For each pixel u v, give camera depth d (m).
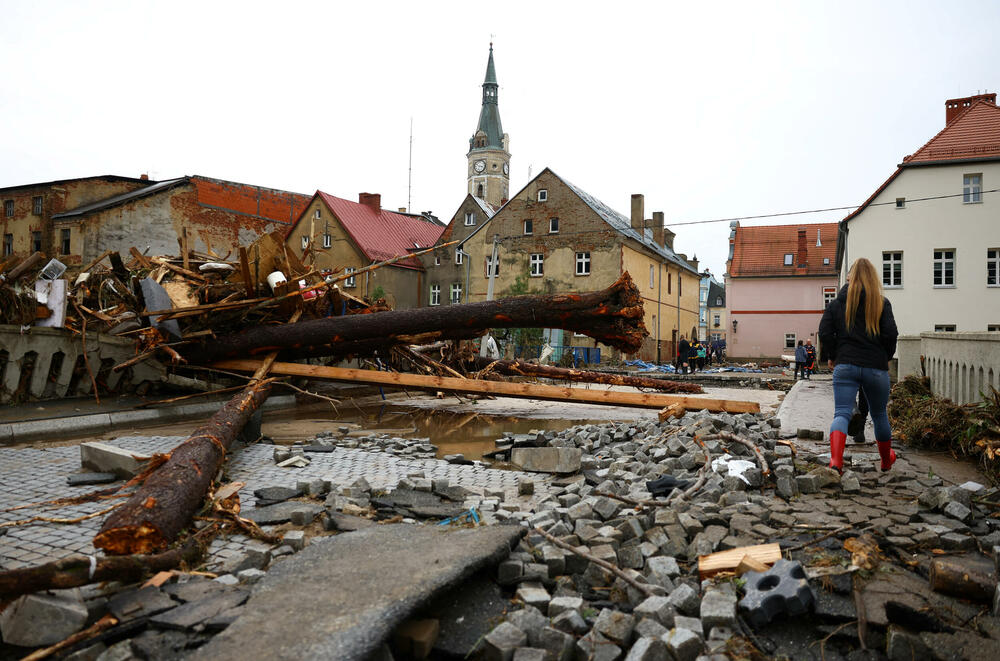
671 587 2.90
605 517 3.94
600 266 37.12
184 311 9.04
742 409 9.32
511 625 2.37
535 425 10.18
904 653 2.31
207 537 3.61
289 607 2.33
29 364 9.02
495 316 9.01
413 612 2.30
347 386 15.20
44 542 3.57
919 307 28.31
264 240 9.50
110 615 2.52
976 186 27.75
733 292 49.84
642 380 12.99
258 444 7.38
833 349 5.01
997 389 6.82
